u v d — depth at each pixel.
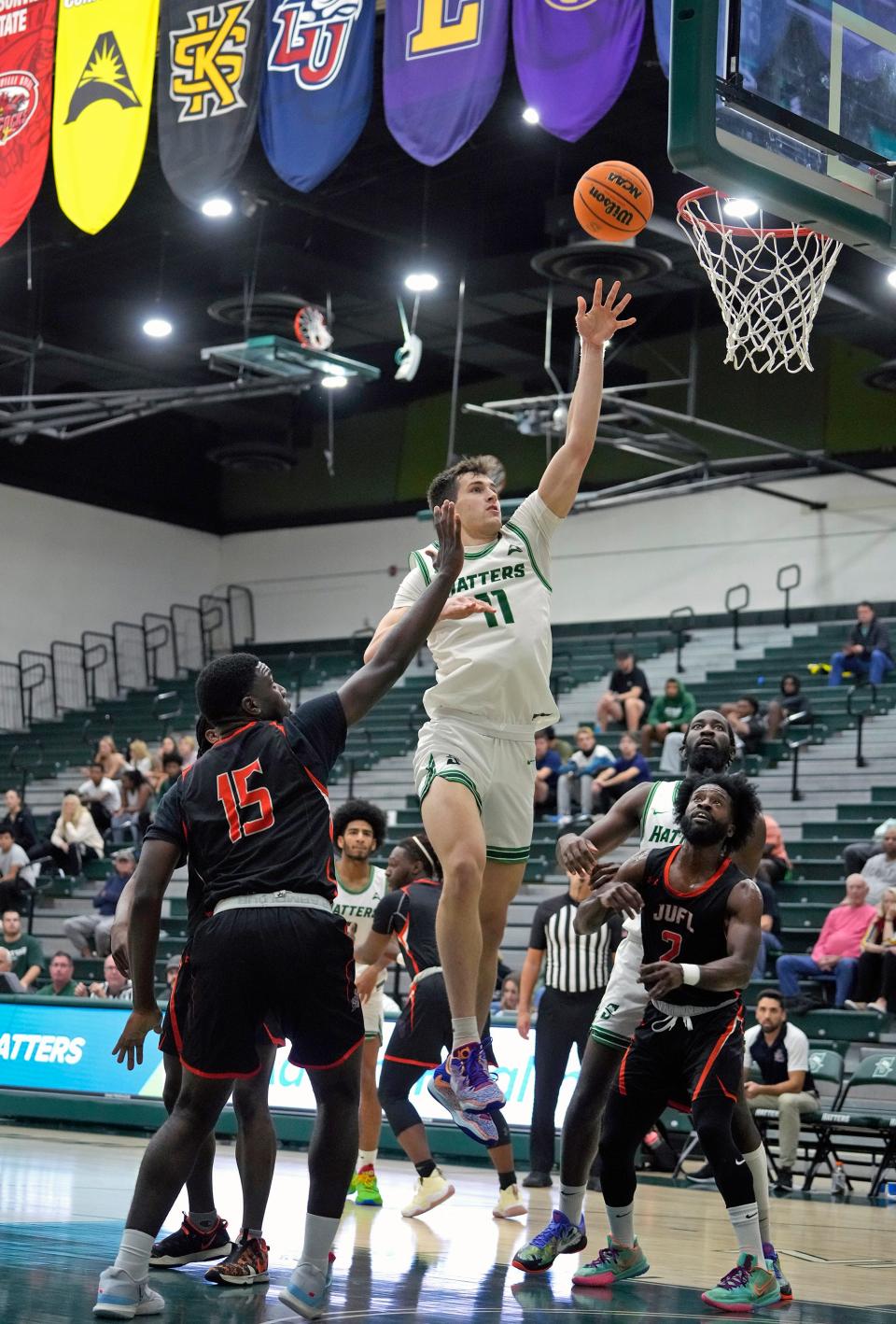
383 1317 4.16
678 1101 5.20
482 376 26.08
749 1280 4.77
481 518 5.03
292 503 28.61
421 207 17.67
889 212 6.03
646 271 15.15
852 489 22.80
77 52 11.39
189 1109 4.05
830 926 12.81
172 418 28.16
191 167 10.75
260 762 4.14
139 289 20.78
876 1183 10.09
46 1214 6.18
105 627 27.31
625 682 20.25
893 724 18.48
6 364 20.81
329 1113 4.09
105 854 19.62
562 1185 5.38
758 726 18.59
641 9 9.06
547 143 16.23
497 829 5.00
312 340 17.66
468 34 9.66
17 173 11.60
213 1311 4.18
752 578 23.47
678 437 20.27
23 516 26.30
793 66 5.75
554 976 8.90
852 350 22.88
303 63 10.45
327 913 4.07
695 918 5.04
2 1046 11.71
